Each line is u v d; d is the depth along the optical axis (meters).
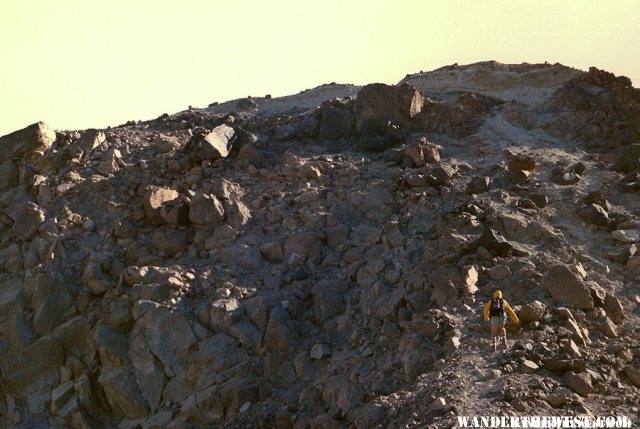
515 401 17.36
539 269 23.11
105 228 29.28
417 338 21.16
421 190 28.91
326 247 27.80
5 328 26.67
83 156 32.72
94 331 25.84
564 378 18.34
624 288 22.75
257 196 30.30
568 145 32.09
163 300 25.84
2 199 31.38
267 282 26.31
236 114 37.44
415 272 24.17
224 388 23.52
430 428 16.66
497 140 32.50
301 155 32.78
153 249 28.33
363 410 19.14
